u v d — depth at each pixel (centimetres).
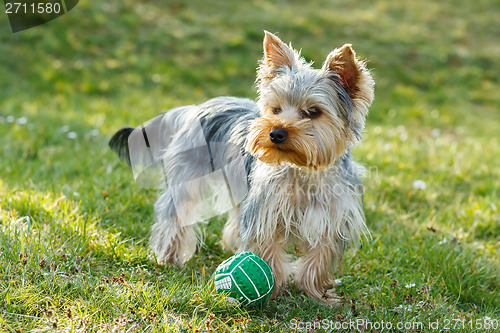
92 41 1243
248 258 373
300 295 403
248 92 1163
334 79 387
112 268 415
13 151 667
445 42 1602
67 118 834
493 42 1656
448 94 1323
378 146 809
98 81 1109
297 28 1488
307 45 1402
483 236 552
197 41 1335
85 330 322
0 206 465
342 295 407
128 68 1181
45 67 1127
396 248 488
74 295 362
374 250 482
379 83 1320
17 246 395
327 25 1552
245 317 356
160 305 355
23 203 475
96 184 563
